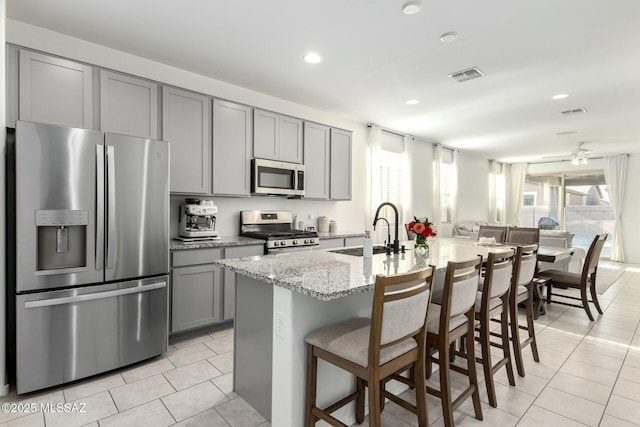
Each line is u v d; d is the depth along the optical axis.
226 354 2.81
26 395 2.16
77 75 2.62
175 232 3.49
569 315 3.97
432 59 3.10
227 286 3.31
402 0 2.22
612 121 5.12
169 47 2.93
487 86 3.74
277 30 2.63
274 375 1.75
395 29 2.59
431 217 6.81
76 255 2.32
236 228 3.98
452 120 5.14
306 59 3.12
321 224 4.74
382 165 5.70
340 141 4.75
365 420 1.95
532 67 3.24
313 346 1.66
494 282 2.09
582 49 2.87
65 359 2.24
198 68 3.35
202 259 3.13
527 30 2.57
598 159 8.62
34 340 2.14
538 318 3.84
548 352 2.91
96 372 2.36
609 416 1.99
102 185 2.37
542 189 9.53
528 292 2.71
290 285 1.55
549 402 2.14
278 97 4.16
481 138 6.41
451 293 1.72
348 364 1.50
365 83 3.68
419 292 1.51
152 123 3.01
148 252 2.61
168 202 2.73
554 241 5.20
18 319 2.08
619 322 3.71
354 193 5.28
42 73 2.46
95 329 2.36
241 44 2.87
